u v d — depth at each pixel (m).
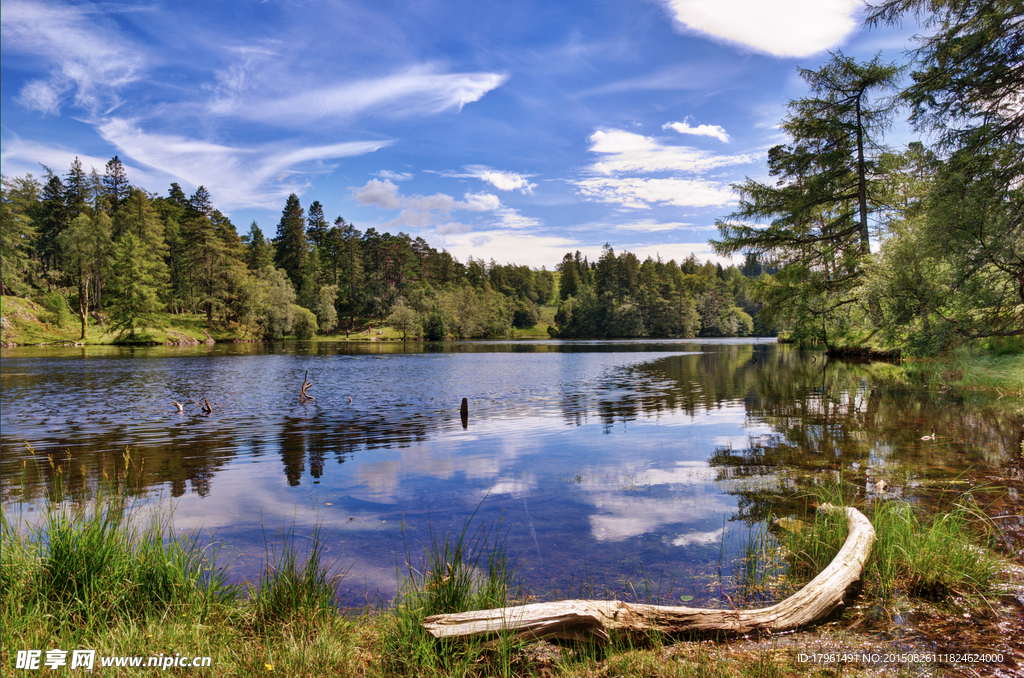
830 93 26.47
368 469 8.38
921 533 4.54
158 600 3.73
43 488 7.30
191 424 12.63
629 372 27.72
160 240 76.25
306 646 3.23
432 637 3.15
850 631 3.35
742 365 31.09
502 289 161.00
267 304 79.00
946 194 14.29
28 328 59.72
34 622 3.26
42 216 79.81
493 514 6.17
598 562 4.70
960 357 15.94
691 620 3.36
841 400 14.97
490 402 16.47
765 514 5.88
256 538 5.44
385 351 52.81
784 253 29.72
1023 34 13.73
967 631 3.29
